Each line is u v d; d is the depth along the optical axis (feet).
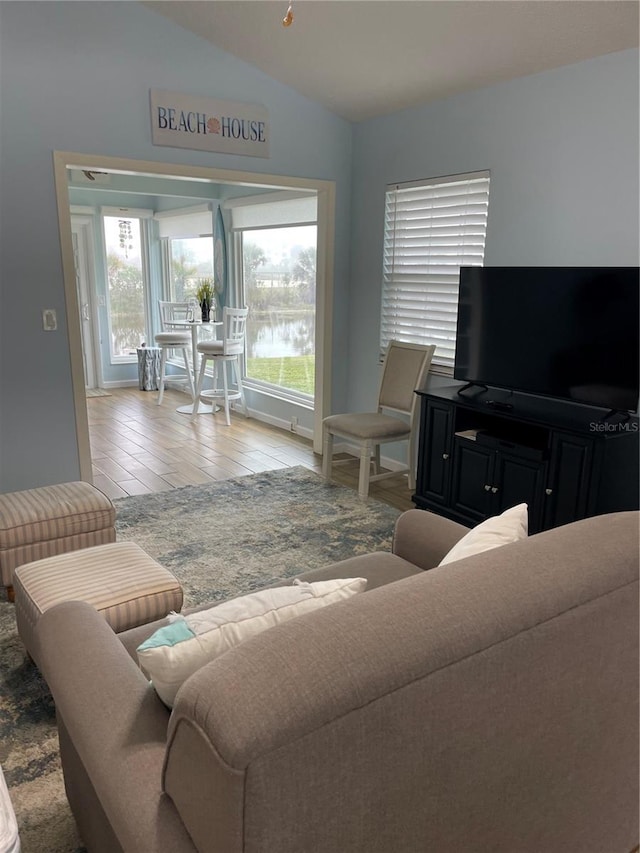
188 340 22.45
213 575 9.80
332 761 2.73
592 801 4.42
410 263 14.20
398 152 13.89
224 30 11.94
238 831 2.60
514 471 10.52
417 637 2.98
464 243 12.84
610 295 9.50
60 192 11.62
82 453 12.76
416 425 13.42
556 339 10.32
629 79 9.49
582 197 10.36
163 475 14.75
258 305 20.18
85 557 7.22
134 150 12.22
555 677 3.63
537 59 10.29
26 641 6.75
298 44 11.76
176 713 2.83
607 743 4.29
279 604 3.86
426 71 11.59
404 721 2.94
